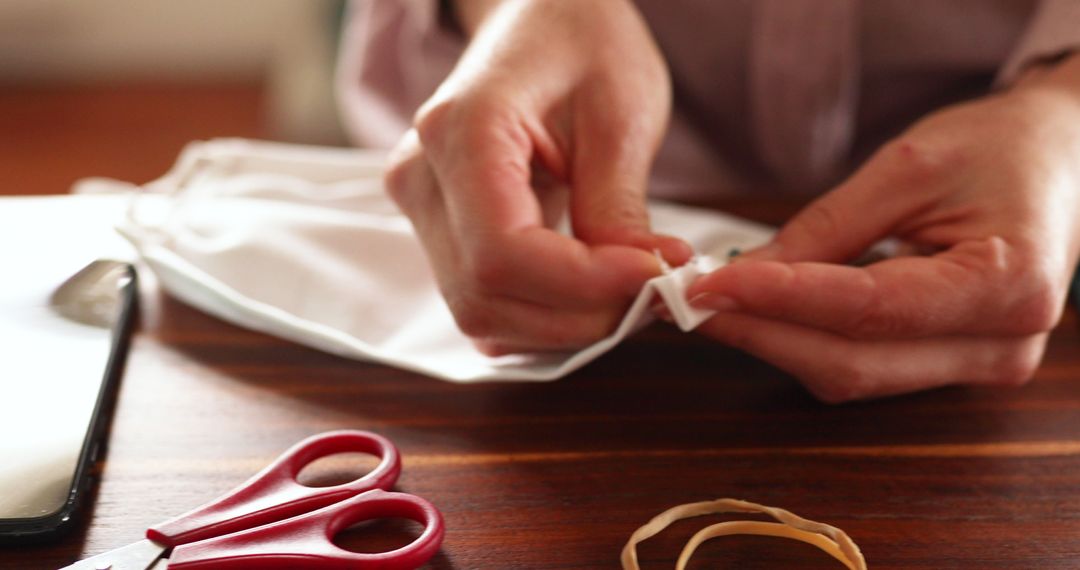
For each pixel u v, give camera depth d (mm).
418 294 636
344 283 632
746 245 677
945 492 529
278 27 2689
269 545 479
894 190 576
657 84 601
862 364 558
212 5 2635
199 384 582
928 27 805
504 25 598
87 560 474
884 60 831
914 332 550
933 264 546
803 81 812
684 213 710
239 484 523
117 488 518
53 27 2588
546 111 579
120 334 589
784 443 554
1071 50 666
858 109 882
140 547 480
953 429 566
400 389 584
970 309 545
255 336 620
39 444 519
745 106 887
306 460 523
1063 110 601
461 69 587
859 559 484
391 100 950
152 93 2553
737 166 937
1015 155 569
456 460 540
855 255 582
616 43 593
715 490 528
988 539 506
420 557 479
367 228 651
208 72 2705
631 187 572
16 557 486
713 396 583
